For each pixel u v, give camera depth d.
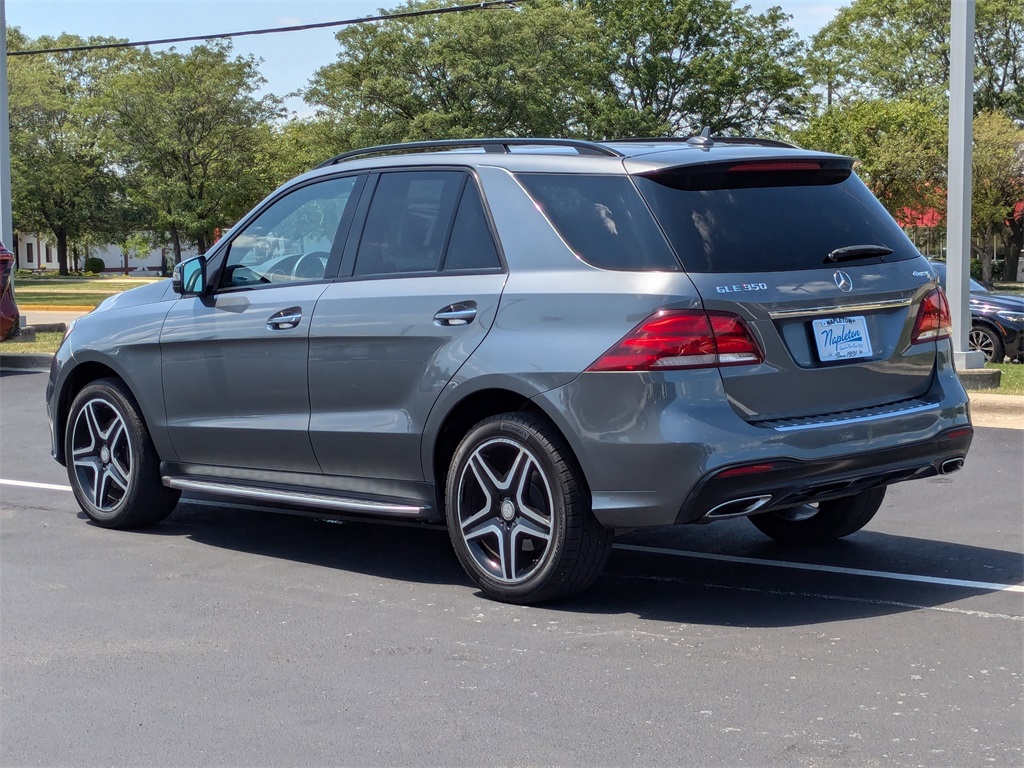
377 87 50.53
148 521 6.55
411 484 5.27
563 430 4.63
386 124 50.97
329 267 5.60
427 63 51.31
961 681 3.99
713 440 4.40
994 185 50.25
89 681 4.10
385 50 52.03
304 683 4.05
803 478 4.57
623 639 4.50
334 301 5.46
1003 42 61.75
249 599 5.13
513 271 4.91
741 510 4.54
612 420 4.52
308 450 5.60
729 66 56.09
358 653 4.38
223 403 5.94
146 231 76.56
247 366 5.80
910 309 5.00
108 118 67.94
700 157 4.76
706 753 3.40
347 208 5.63
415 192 5.39
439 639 4.53
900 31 63.72
